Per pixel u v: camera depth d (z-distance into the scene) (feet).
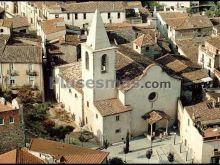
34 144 284.20
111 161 294.87
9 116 288.10
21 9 573.74
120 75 333.21
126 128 324.80
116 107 320.09
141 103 326.85
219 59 388.78
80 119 340.59
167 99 335.26
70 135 328.29
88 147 315.58
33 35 463.01
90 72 318.24
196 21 482.69
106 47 313.73
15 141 294.05
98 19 309.01
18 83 368.89
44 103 369.50
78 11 516.32
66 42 401.29
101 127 315.78
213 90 361.92
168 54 404.98
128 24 488.02
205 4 605.31
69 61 403.95
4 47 373.61
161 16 506.07
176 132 337.52
